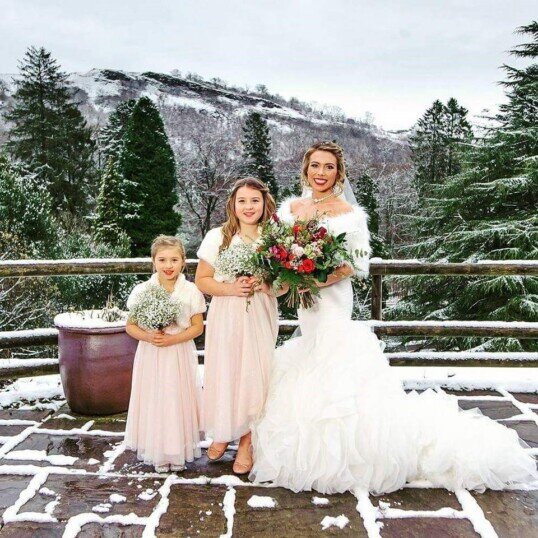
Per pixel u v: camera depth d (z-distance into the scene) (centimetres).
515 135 1238
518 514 222
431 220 1342
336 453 233
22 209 1306
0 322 945
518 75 1328
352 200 281
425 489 241
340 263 243
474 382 379
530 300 991
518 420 323
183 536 203
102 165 3197
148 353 253
